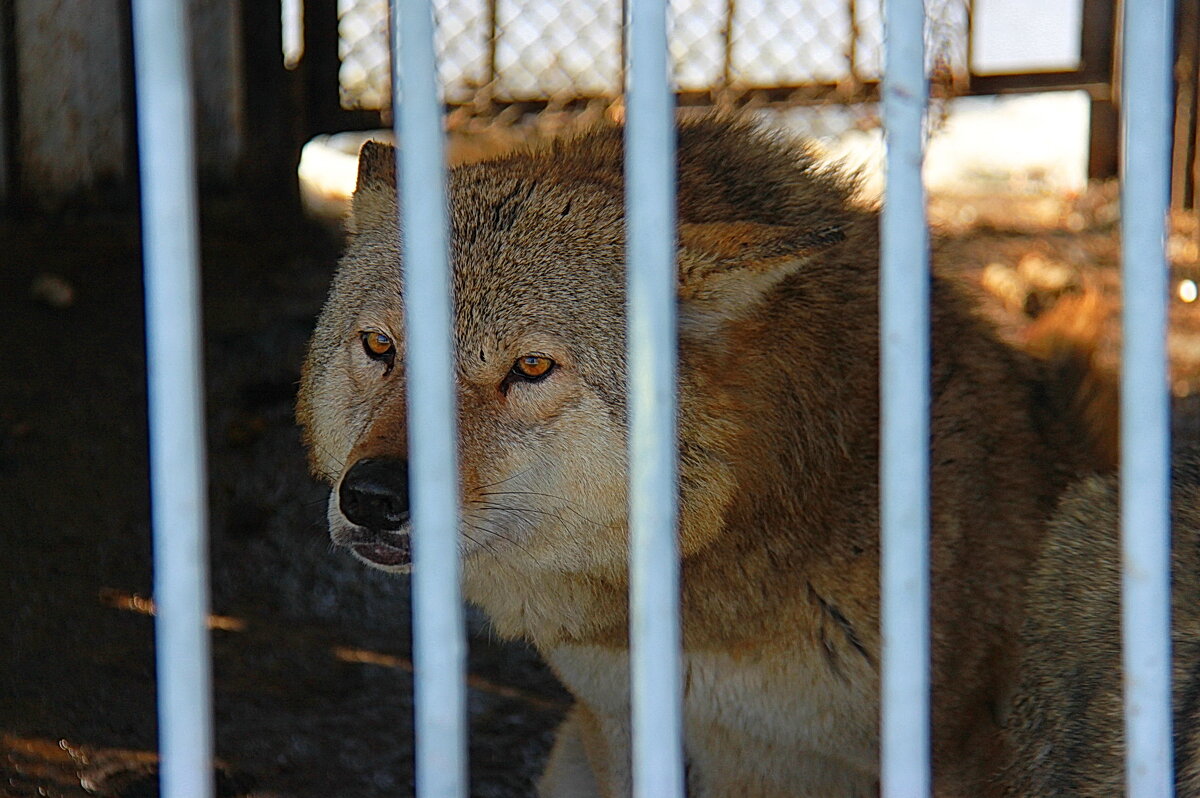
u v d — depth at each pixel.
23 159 7.30
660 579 1.75
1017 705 2.98
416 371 1.72
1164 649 1.82
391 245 3.13
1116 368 3.76
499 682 4.42
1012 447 3.36
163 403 1.67
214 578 4.86
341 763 3.81
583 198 3.13
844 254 3.32
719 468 3.00
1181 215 7.48
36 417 5.58
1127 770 1.87
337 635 4.58
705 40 7.91
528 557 3.03
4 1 7.06
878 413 3.26
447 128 7.42
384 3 7.65
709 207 3.25
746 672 3.19
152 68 1.62
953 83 7.68
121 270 6.98
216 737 3.87
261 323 6.55
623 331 3.03
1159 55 1.72
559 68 7.86
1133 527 1.80
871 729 3.18
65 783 3.45
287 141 7.61
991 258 7.10
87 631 4.31
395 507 2.76
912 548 1.77
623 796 3.47
